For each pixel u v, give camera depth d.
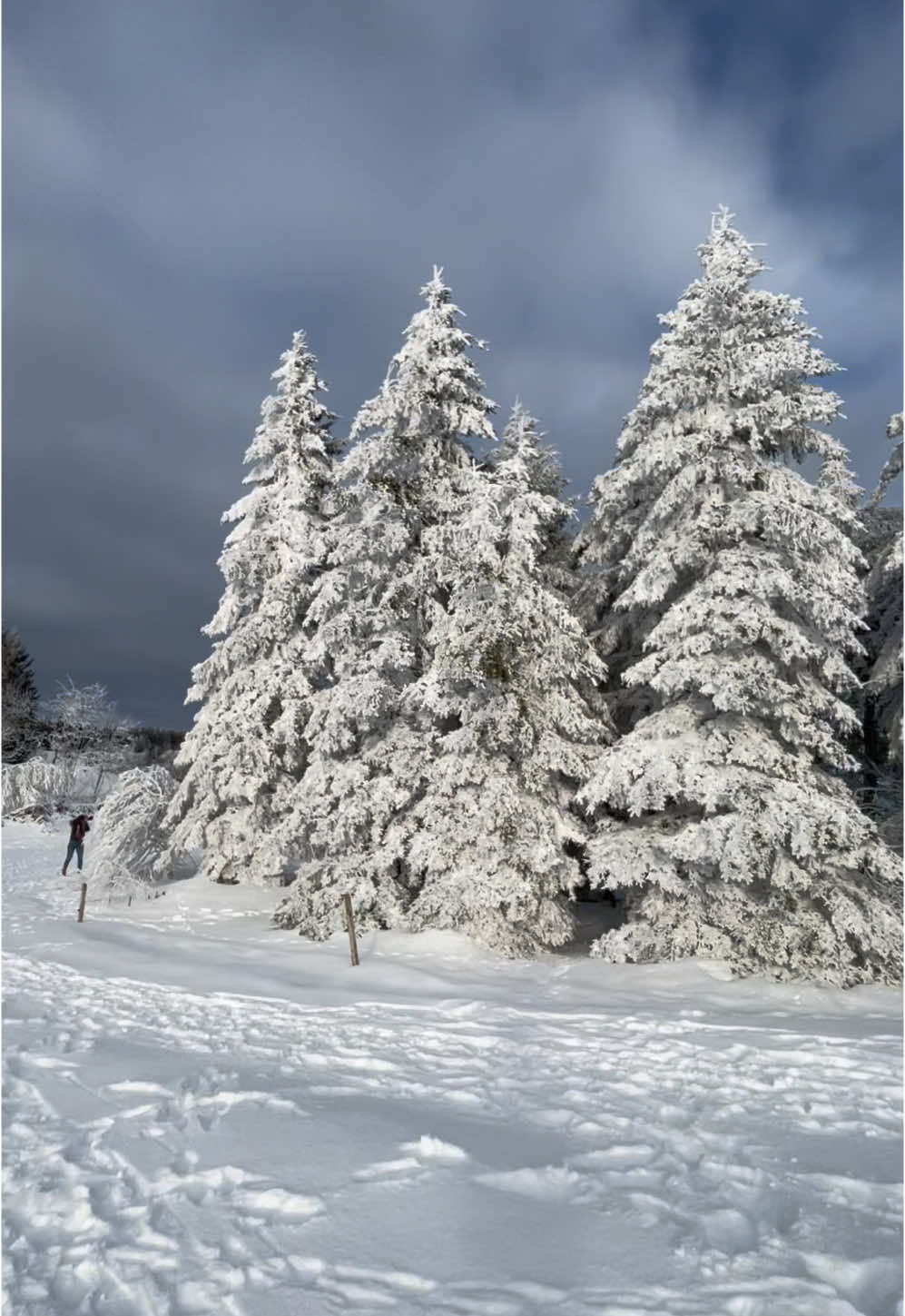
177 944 15.41
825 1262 4.43
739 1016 10.48
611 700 18.58
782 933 12.27
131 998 11.27
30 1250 4.64
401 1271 4.38
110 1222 4.92
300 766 21.11
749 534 14.04
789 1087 7.57
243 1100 6.98
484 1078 7.85
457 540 15.35
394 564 16.75
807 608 13.25
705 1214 4.99
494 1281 4.28
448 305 17.20
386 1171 5.59
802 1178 5.52
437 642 15.75
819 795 12.50
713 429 13.64
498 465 16.58
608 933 13.78
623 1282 4.27
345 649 16.75
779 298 13.74
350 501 17.11
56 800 41.84
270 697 20.55
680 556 13.38
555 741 15.05
